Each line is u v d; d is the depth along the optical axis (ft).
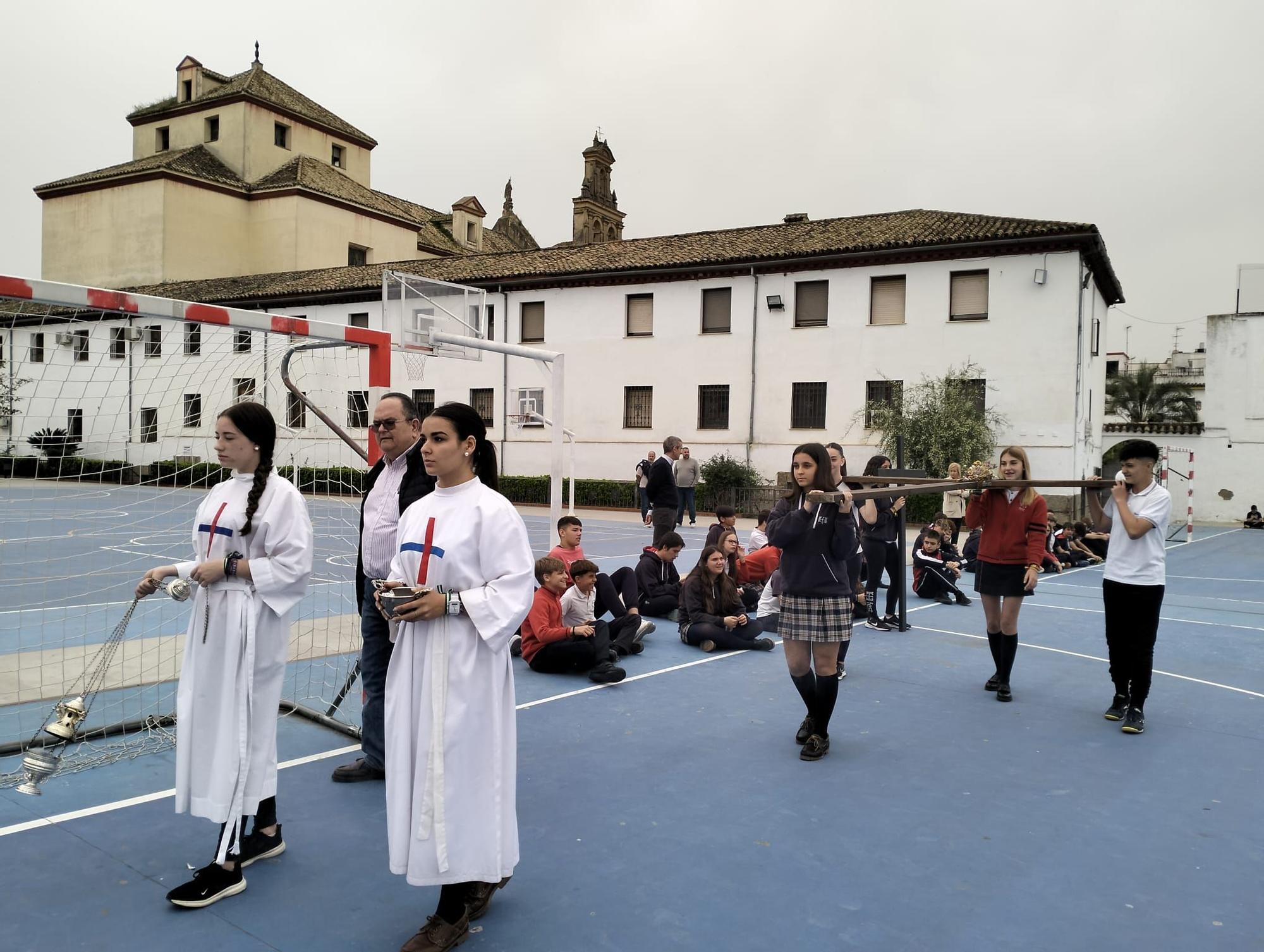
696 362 91.56
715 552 27.37
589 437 96.78
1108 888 11.82
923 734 18.71
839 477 21.63
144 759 16.03
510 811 10.40
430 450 10.41
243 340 24.81
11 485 23.61
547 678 22.99
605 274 94.32
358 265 124.47
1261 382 93.97
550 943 10.20
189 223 131.03
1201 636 30.60
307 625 28.12
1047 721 19.81
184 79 144.77
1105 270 84.89
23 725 17.63
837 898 11.41
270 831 12.19
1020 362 77.61
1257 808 14.79
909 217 90.99
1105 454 100.58
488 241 195.00
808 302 87.30
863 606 30.91
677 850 12.78
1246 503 94.73
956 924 10.81
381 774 15.29
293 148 145.59
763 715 19.90
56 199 137.90
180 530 60.23
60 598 32.73
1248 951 10.30
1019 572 21.13
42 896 11.07
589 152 196.95
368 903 11.10
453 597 9.93
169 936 10.19
